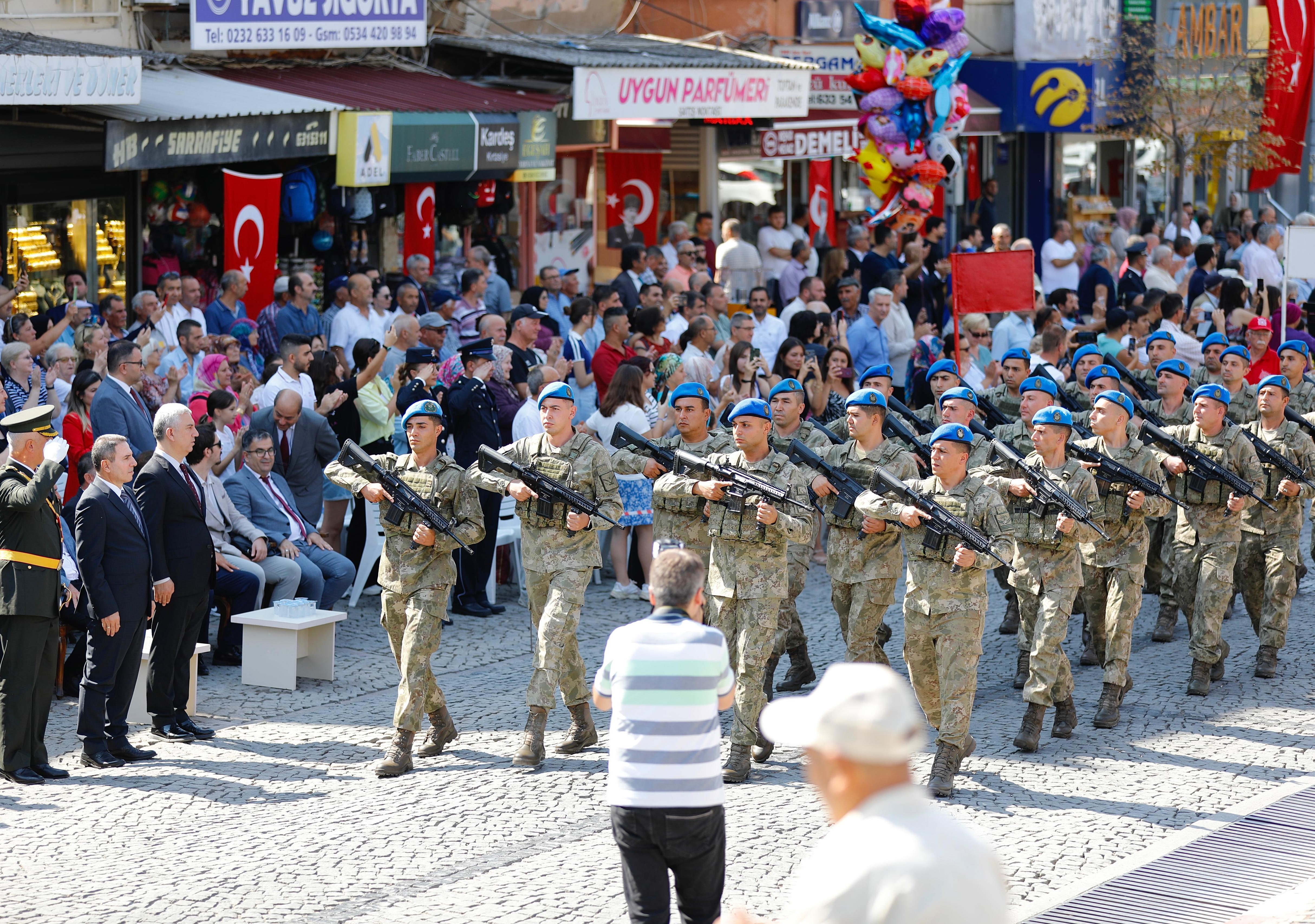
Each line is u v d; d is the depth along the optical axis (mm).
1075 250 31047
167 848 9859
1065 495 11969
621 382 16203
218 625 15609
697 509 12906
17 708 11047
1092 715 13016
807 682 13734
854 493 12508
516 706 13086
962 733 10977
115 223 19828
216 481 14242
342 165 19688
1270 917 8625
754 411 11430
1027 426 14641
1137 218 35781
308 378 16797
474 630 15484
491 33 24938
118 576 11391
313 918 8742
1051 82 34312
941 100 26453
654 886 7531
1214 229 40094
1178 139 33844
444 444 15844
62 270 19094
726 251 25000
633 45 26031
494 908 8883
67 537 12977
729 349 17562
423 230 22062
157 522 11711
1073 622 16328
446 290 21875
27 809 10594
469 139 21438
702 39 28547
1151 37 34250
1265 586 14383
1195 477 13734
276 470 15523
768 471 11461
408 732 11352
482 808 10633
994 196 34688
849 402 12875
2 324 16203
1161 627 15516
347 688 13578
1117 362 20531
